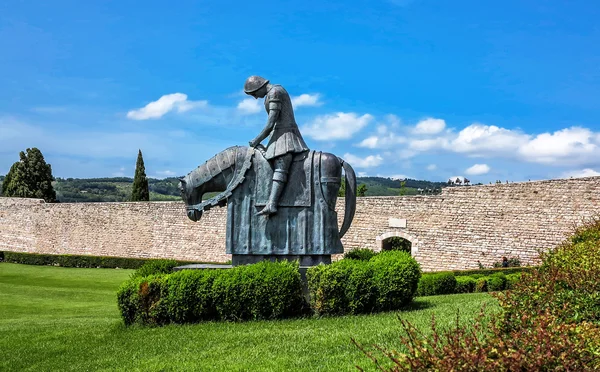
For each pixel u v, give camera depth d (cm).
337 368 862
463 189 3225
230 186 1452
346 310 1305
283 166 1409
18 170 6075
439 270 3250
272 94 1417
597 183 2917
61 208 4597
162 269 1495
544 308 764
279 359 942
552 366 536
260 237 1427
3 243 4962
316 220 1409
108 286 2888
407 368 567
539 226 3034
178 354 1040
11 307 2106
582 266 971
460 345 566
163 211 4109
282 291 1275
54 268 4047
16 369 1055
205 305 1302
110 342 1192
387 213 3391
